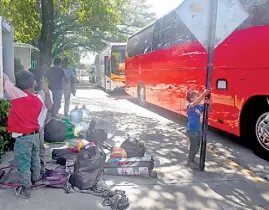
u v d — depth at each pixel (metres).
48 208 3.89
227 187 4.68
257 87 6.07
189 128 5.43
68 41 36.91
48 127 6.90
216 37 5.04
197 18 5.01
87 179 4.44
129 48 16.86
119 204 3.95
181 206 4.04
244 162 6.10
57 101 8.81
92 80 40.81
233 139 8.02
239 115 6.63
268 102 6.11
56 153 5.76
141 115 11.76
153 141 7.53
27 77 4.08
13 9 13.89
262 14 5.91
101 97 19.38
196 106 5.40
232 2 5.03
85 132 7.40
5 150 6.03
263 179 5.11
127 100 17.52
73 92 10.49
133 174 4.98
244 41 6.38
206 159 6.13
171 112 12.59
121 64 21.59
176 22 9.77
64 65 10.14
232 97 6.83
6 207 3.90
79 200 4.12
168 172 5.28
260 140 6.40
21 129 4.06
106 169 5.00
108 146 6.52
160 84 11.70
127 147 5.44
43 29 12.49
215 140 7.89
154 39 12.26
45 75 8.76
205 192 4.48
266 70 5.84
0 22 5.50
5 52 7.39
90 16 15.50
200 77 8.16
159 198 4.25
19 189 4.27
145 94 13.88
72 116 8.73
